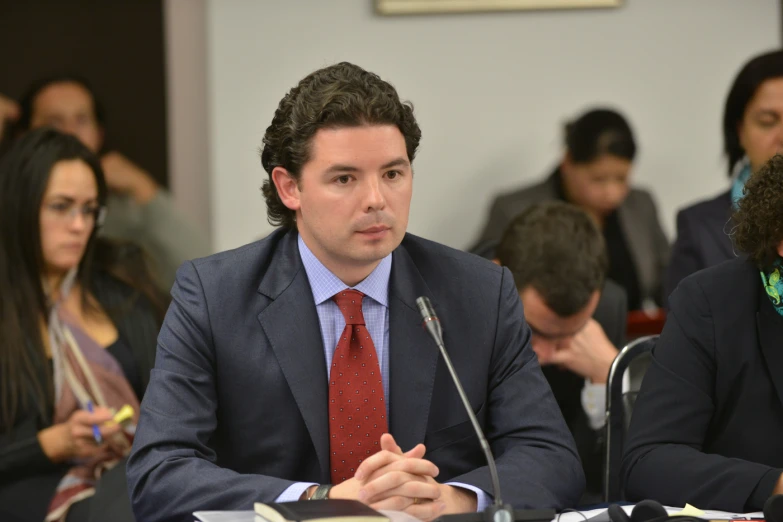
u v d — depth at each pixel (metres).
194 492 4.40
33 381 7.17
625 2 13.59
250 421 4.79
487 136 13.56
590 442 6.89
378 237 4.54
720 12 13.72
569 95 13.64
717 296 5.19
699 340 5.14
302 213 4.73
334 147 4.48
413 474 4.34
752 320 5.09
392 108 4.54
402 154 4.55
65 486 7.04
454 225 13.61
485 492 4.46
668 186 13.86
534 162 13.65
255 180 13.16
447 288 5.06
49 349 7.32
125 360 7.55
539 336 6.68
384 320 4.97
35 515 6.96
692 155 13.86
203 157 13.07
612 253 12.23
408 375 4.88
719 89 13.80
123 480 6.40
